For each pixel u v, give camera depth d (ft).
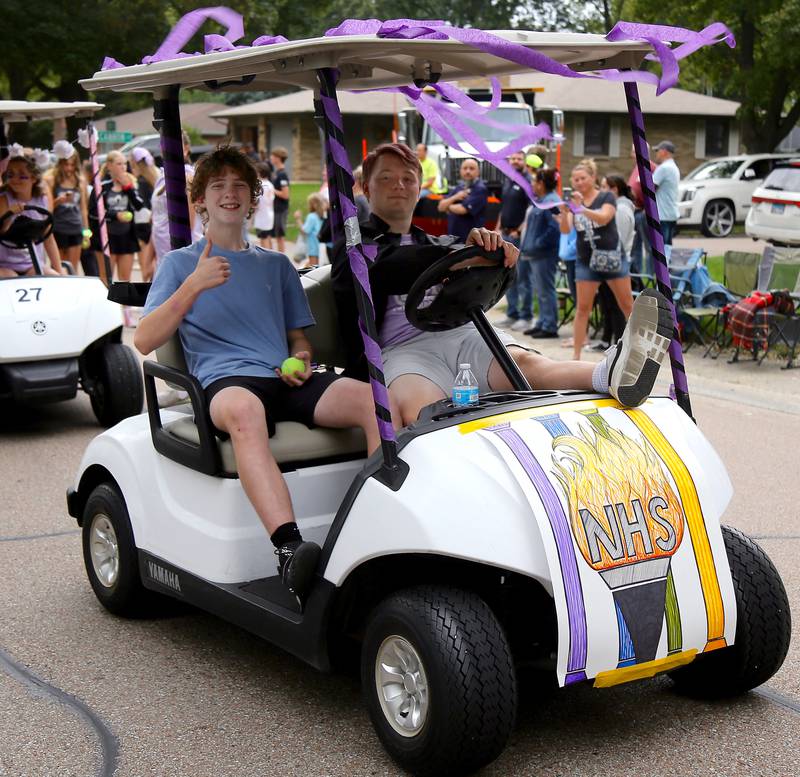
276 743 10.50
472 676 9.18
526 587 10.79
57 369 22.59
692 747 10.30
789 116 81.61
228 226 12.62
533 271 33.86
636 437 10.30
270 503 10.99
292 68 10.43
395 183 13.32
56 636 13.19
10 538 16.84
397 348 12.66
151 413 12.66
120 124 127.24
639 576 9.67
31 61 96.02
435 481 9.55
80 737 10.68
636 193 35.58
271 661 12.44
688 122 103.14
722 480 10.72
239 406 11.34
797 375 28.68
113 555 13.71
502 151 9.86
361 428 12.37
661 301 10.27
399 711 9.86
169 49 11.98
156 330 11.83
